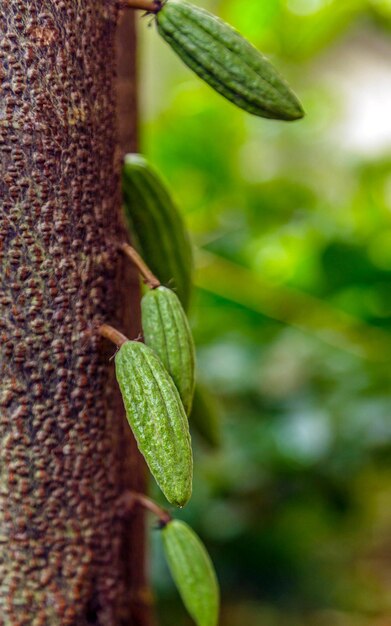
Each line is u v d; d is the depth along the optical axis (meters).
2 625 0.72
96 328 0.71
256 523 1.56
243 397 1.52
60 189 0.70
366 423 1.47
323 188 2.25
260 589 1.63
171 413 0.67
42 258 0.70
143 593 0.77
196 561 0.75
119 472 0.74
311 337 1.59
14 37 0.68
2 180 0.69
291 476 1.50
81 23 0.70
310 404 1.49
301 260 1.51
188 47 0.71
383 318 1.57
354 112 2.81
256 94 0.71
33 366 0.70
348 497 1.57
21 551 0.72
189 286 0.79
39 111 0.69
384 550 2.03
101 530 0.73
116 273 0.72
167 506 1.40
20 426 0.71
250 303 1.56
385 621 1.79
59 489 0.72
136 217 0.77
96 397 0.72
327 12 1.71
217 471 1.45
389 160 1.84
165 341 0.70
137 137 0.83
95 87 0.71
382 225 1.68
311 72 2.73
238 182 1.79
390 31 1.85
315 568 1.70
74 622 0.73
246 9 1.71
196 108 1.76
